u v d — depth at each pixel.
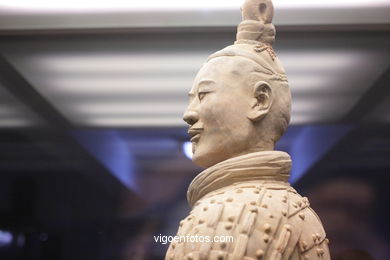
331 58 2.71
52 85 2.79
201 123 1.76
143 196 2.75
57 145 2.84
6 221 2.79
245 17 1.90
